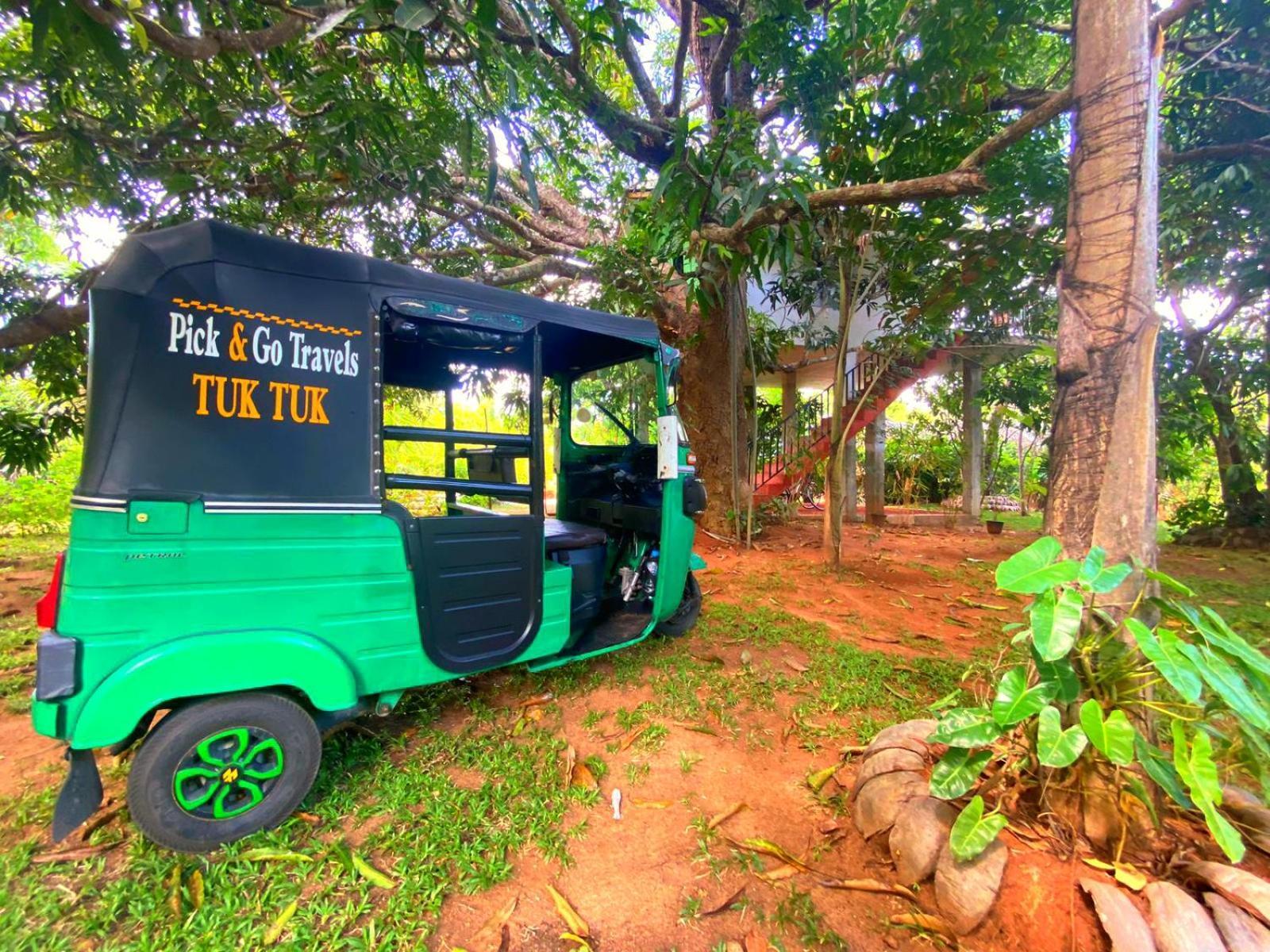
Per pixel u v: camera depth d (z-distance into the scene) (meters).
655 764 2.72
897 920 1.80
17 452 5.11
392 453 4.42
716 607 5.05
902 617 5.07
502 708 3.20
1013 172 5.03
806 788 2.54
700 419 8.58
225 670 2.04
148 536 1.93
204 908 1.81
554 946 1.75
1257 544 8.72
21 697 3.26
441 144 4.44
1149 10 2.07
